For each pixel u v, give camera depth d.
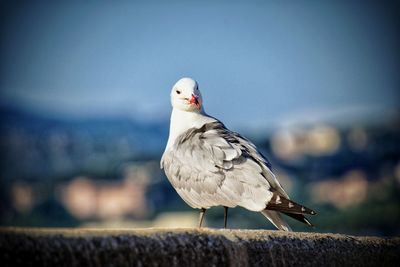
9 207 52.22
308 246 7.42
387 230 32.75
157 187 53.00
